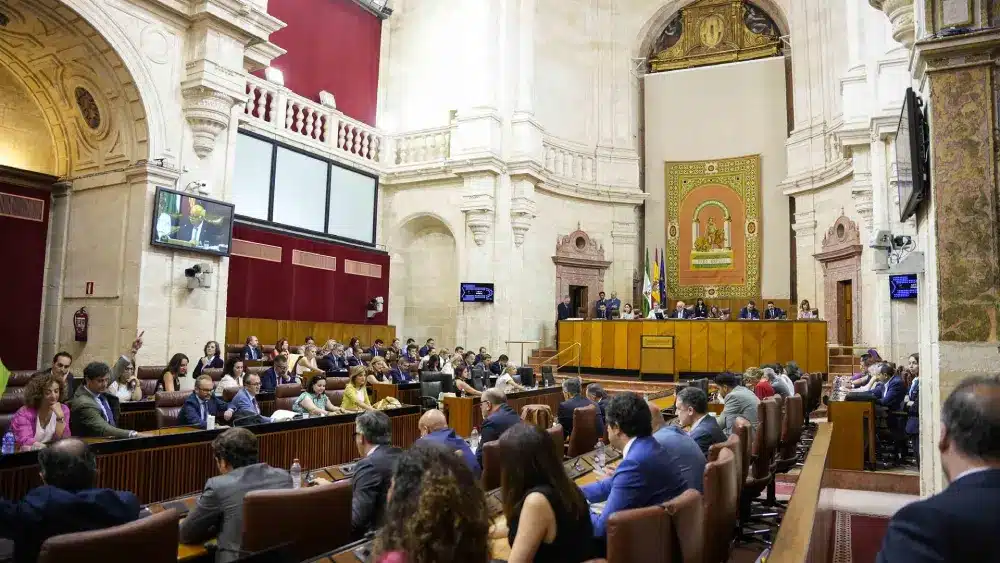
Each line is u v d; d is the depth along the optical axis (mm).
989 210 3846
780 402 6105
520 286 15492
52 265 9922
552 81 17453
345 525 2928
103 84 8922
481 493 1762
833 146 15125
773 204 17281
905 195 5082
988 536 1299
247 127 12547
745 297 17297
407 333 16250
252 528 2674
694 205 18125
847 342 14820
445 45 16188
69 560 2027
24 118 10086
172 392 6293
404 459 1771
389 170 16125
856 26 12430
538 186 16359
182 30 9219
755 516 5141
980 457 1429
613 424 3053
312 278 13703
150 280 8852
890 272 7570
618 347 14594
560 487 2391
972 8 3904
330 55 15000
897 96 10594
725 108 18062
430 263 16266
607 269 18000
